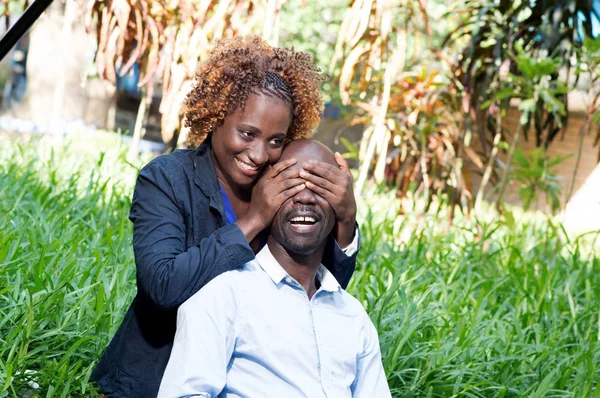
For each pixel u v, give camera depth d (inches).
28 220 183.0
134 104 706.2
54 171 246.1
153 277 94.8
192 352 93.7
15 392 124.3
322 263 107.8
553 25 272.4
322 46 601.3
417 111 294.5
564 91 251.6
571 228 482.6
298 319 100.0
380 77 297.3
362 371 107.1
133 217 101.5
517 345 167.9
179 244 98.6
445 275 221.6
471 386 143.5
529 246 305.6
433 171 298.0
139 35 250.1
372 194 366.3
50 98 564.1
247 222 97.9
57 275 155.3
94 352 136.5
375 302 162.7
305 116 105.4
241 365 98.3
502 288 217.5
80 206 227.8
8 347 128.3
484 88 280.7
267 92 98.4
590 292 211.9
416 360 154.3
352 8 248.8
